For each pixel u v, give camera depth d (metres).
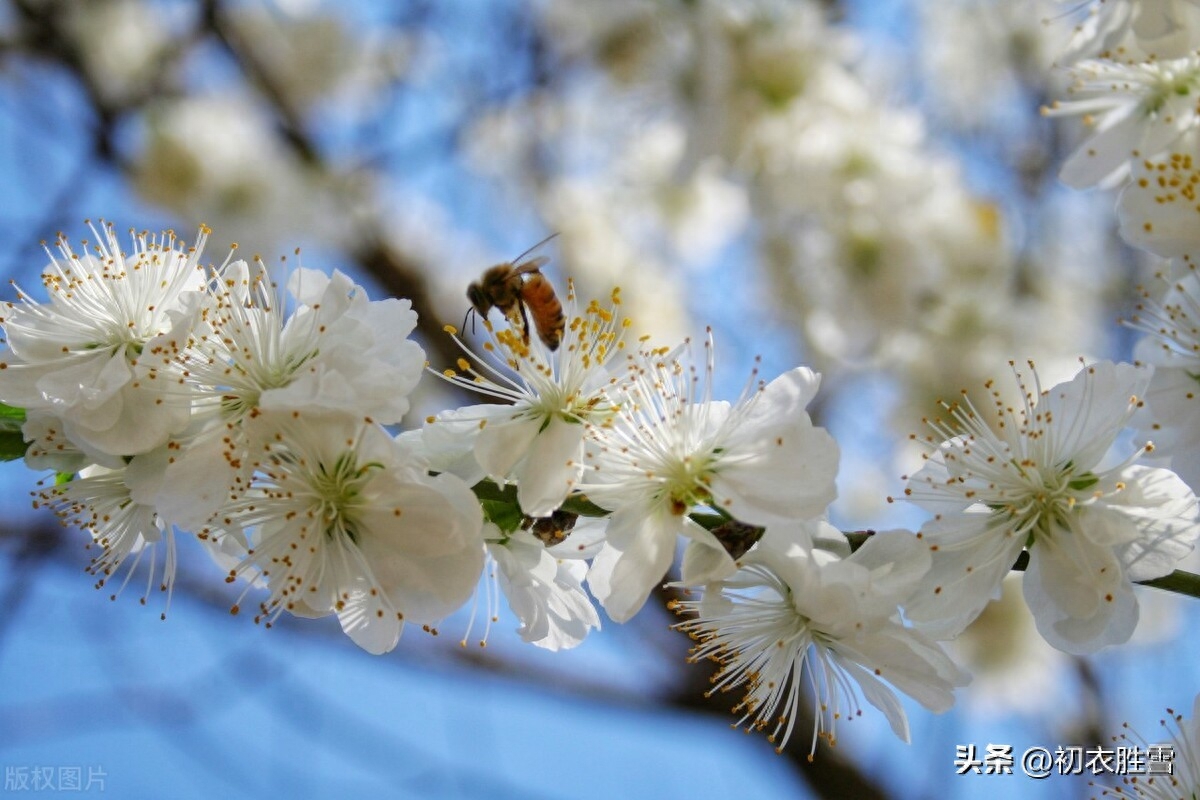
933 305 0.69
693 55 0.67
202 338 0.42
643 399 0.42
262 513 0.42
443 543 0.41
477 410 0.42
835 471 0.41
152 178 0.75
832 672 0.42
